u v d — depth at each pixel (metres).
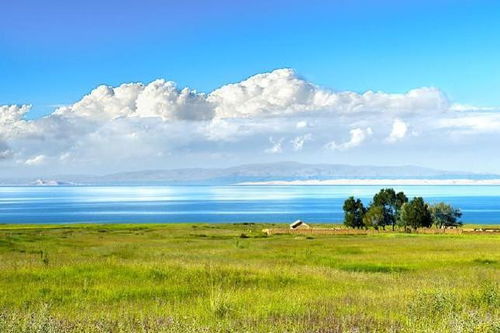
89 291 22.17
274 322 14.58
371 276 30.52
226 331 13.14
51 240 78.38
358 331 13.09
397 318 15.35
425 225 123.56
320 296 20.81
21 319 13.66
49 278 25.75
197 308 17.69
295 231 111.56
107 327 13.55
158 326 13.63
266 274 27.80
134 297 21.22
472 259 45.16
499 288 20.77
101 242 73.88
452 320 13.30
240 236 94.25
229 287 23.88
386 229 138.25
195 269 28.03
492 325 12.52
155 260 36.12
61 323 13.92
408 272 34.84
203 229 123.25
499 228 129.88
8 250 54.31
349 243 71.38
